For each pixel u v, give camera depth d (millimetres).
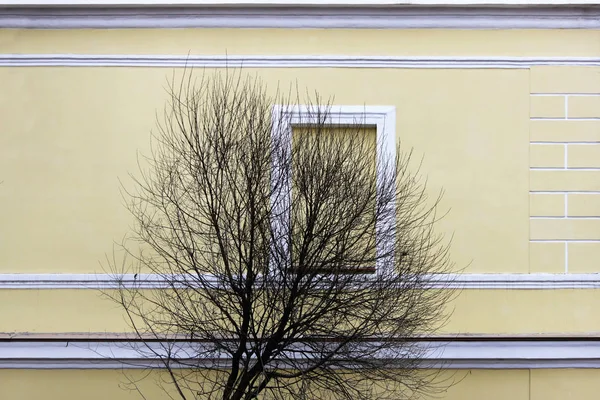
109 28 9211
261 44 9172
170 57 9133
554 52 9195
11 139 9148
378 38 9188
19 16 9195
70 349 8867
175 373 8781
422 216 8688
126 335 8812
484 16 9164
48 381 8922
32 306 8977
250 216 7355
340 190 7422
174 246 8266
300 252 7266
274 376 7504
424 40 9195
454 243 8992
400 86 9125
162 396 8844
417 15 9156
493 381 8898
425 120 9094
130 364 8836
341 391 7641
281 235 7383
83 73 9188
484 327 8922
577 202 9062
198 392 8023
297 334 7469
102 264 9000
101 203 9055
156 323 8297
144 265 8953
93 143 9117
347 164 7723
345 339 7395
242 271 7418
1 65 9203
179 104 8523
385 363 7754
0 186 9109
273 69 9133
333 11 9133
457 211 9023
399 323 7672
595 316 8961
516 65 9172
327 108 8617
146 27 9195
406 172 9023
